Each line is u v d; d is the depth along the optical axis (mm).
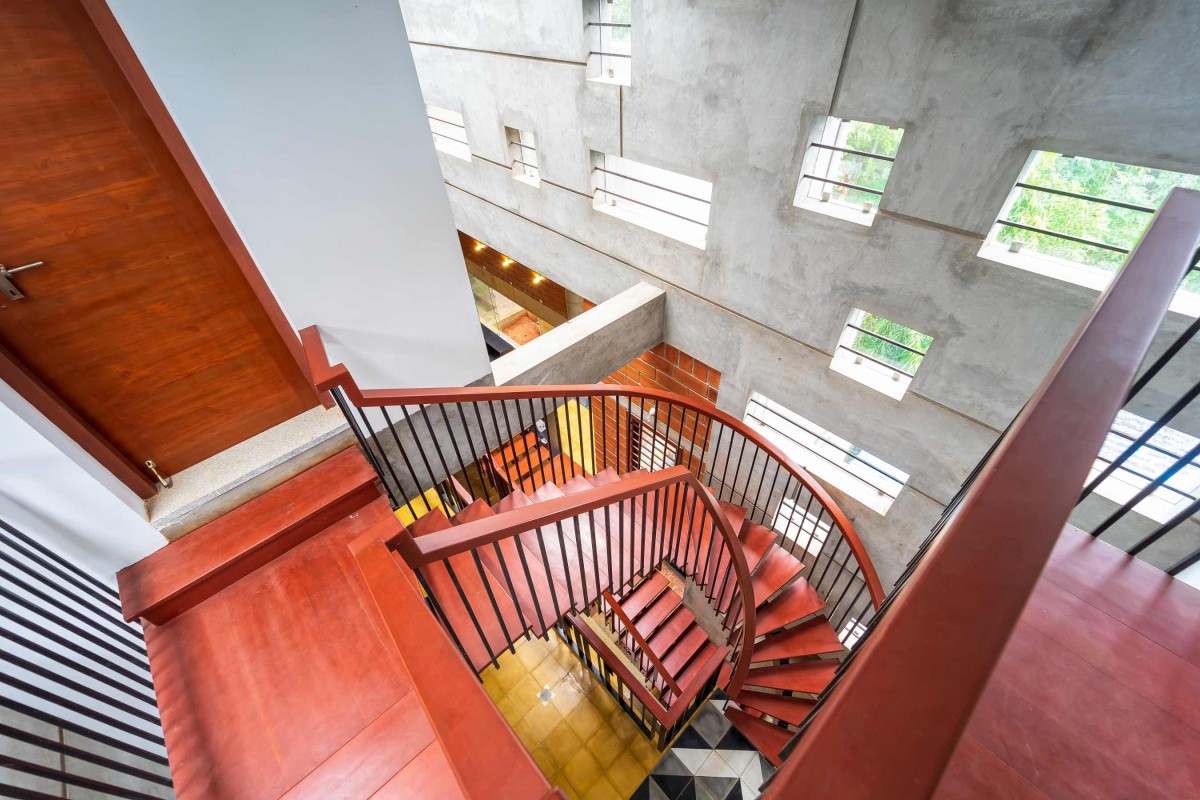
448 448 2938
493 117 4477
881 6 2205
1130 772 961
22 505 1637
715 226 3477
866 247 2822
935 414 3049
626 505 3145
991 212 2324
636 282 4379
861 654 464
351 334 2176
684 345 4344
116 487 1863
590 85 3559
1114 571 1310
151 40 1348
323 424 2340
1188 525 2443
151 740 1576
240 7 1433
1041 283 2330
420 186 2041
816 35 2441
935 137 2326
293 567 2057
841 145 2805
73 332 1706
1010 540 499
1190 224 919
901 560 3865
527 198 4785
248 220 1716
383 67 1747
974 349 2693
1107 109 1871
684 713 3549
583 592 2043
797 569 3959
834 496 4020
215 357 2059
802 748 412
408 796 1455
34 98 1418
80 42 1432
